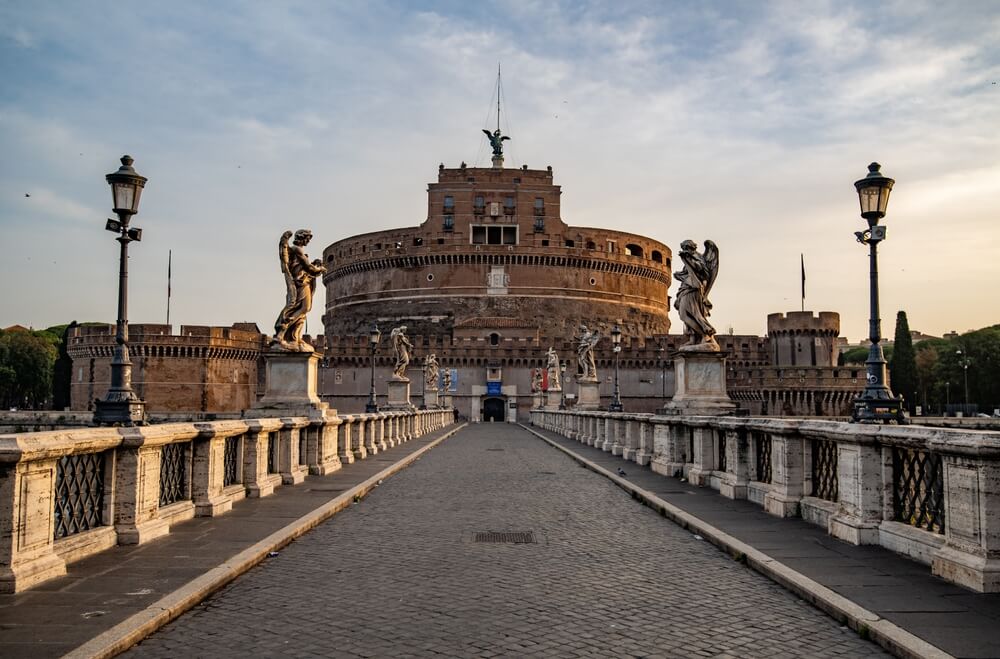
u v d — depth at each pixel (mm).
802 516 13680
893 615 7824
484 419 120688
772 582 9734
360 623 7973
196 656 6973
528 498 18141
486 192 138875
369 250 143000
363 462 27234
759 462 16188
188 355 103938
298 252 22672
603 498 18172
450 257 135750
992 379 109812
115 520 11164
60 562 9320
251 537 11828
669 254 161875
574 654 7082
